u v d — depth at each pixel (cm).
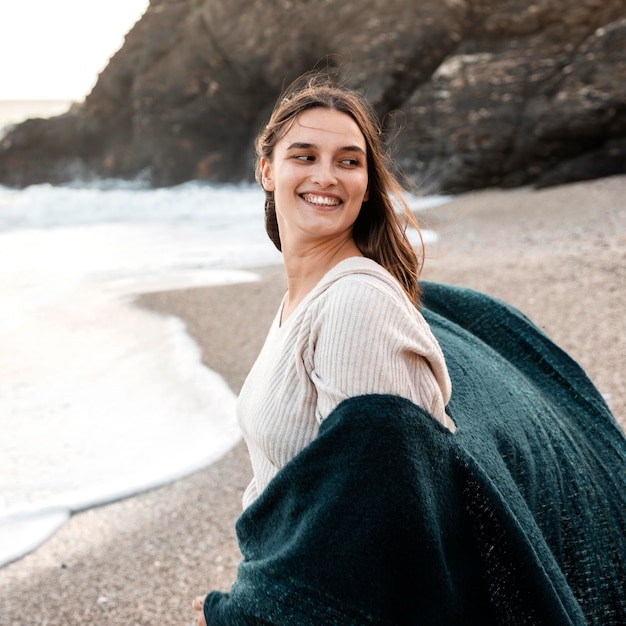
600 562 218
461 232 1291
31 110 12650
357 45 2117
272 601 157
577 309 738
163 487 502
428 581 154
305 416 165
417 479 151
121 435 586
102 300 981
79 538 446
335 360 154
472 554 169
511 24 1989
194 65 2441
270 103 2391
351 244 186
